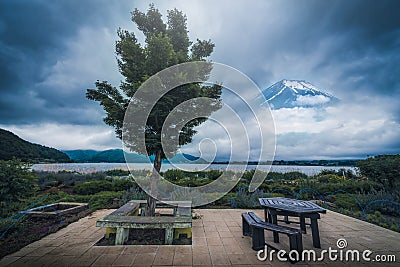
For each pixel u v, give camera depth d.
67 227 3.77
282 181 9.00
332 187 7.34
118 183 7.86
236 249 2.81
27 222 4.04
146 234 3.36
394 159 7.20
